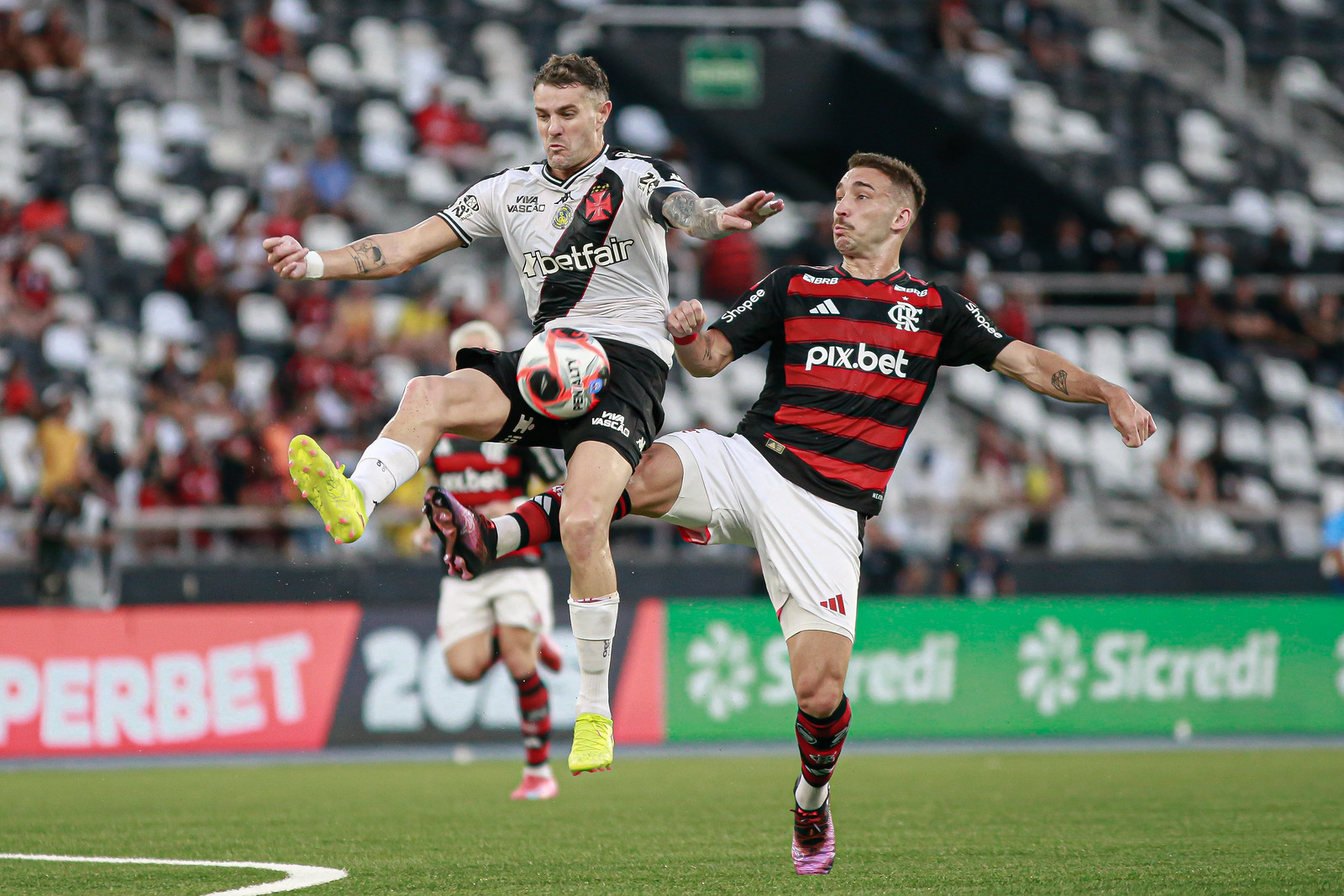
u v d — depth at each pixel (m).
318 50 70.69
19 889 16.61
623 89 70.38
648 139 69.12
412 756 39.44
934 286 17.83
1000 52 75.75
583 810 25.62
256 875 17.66
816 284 17.73
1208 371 61.59
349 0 73.25
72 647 38.94
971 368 60.16
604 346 16.59
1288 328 63.19
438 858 19.23
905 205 17.84
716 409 55.59
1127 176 72.50
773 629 43.16
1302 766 34.19
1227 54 79.25
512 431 16.56
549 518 16.72
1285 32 82.31
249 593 42.19
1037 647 44.12
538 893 16.12
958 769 33.88
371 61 71.25
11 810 25.95
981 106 72.75
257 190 58.69
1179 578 47.25
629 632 42.31
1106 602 44.56
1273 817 23.89
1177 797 27.28
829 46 70.94
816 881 16.89
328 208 58.16
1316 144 79.25
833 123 71.44
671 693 42.34
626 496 16.97
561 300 16.92
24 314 51.38
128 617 39.38
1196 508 48.66
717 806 26.30
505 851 20.05
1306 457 60.22
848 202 17.70
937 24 75.62
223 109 66.44
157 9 68.19
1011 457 54.22
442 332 53.16
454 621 28.83
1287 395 61.66
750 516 17.25
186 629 39.78
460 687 41.59
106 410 50.22
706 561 45.09
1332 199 74.94
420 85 70.69
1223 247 65.69
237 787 30.53
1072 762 35.94
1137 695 44.44
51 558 40.12
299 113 66.94
